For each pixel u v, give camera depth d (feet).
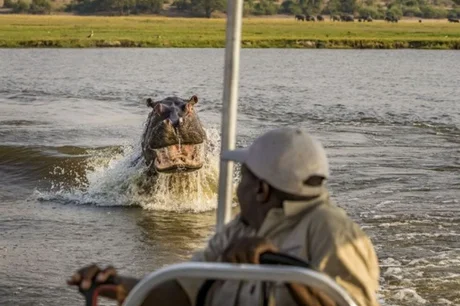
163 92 247.29
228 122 29.58
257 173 25.63
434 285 64.64
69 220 87.35
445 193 99.91
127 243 79.15
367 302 24.86
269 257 24.12
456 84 284.00
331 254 24.79
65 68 337.11
